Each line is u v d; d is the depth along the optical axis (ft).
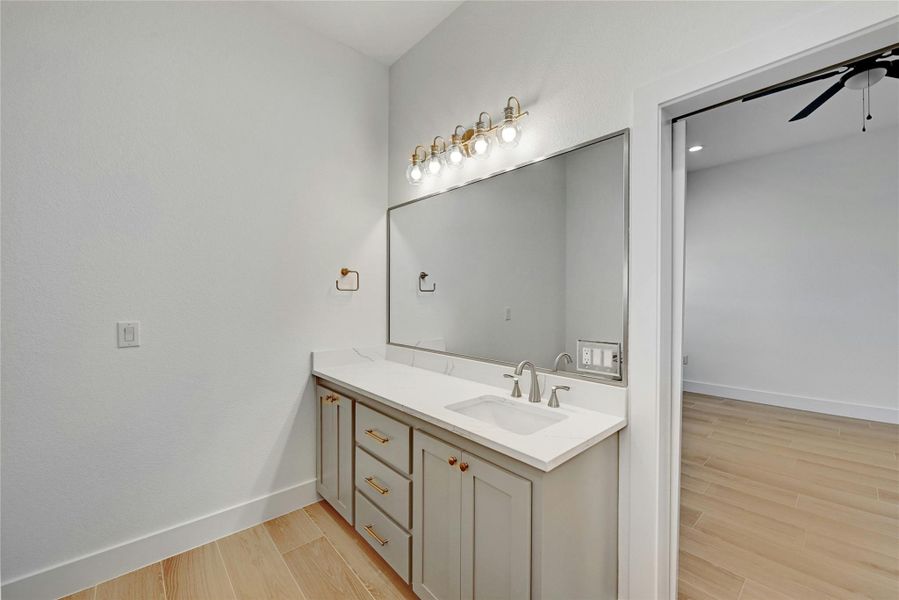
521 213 5.80
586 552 4.17
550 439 3.93
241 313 6.56
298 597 5.15
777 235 13.82
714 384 15.29
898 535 6.41
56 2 5.04
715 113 10.75
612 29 4.75
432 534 4.78
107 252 5.40
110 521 5.45
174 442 5.95
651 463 4.38
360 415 6.17
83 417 5.26
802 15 3.41
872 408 12.17
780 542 6.25
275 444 6.97
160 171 5.80
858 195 12.32
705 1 3.99
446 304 7.05
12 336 4.80
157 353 5.79
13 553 4.84
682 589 5.26
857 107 10.44
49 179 5.00
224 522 6.40
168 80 5.87
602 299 4.84
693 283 15.80
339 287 7.72
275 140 6.91
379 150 8.40
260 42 6.77
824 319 12.98
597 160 4.89
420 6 6.86
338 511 6.76
